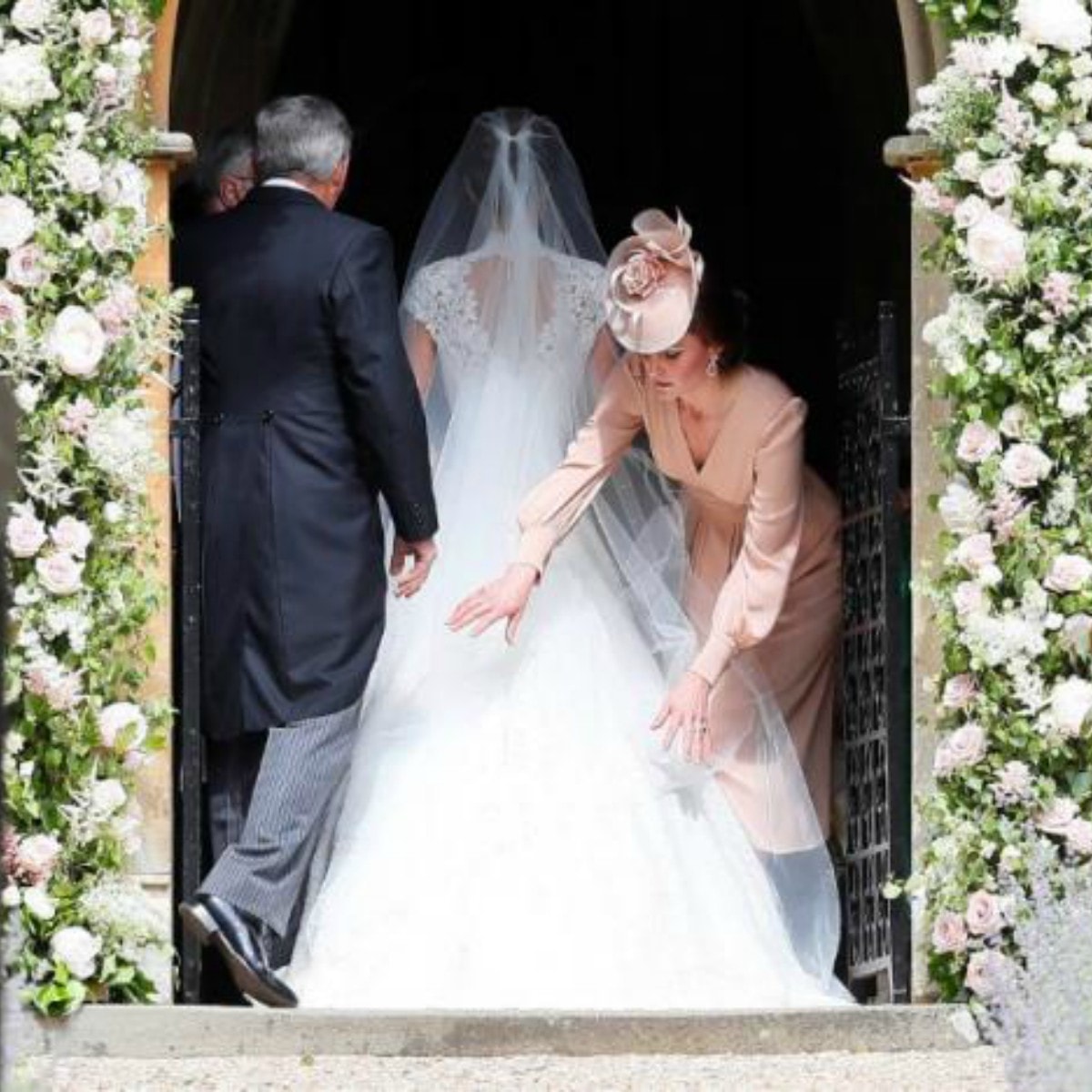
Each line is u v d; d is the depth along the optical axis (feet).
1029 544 47.37
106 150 47.09
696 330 49.26
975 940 47.39
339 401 47.98
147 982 47.24
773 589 49.85
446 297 50.67
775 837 50.29
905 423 49.55
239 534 48.01
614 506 50.85
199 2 64.90
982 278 47.19
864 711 51.52
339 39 75.66
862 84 72.64
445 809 48.08
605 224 76.23
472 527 50.21
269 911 46.80
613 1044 45.83
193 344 47.93
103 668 46.75
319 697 47.60
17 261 46.24
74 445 46.39
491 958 47.29
